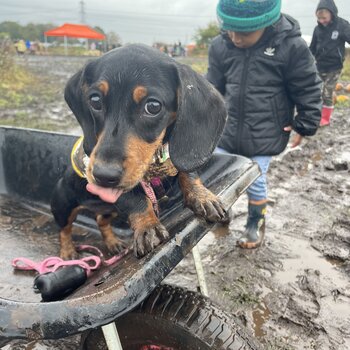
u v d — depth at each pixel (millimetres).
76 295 517
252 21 1018
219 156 864
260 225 1239
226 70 1195
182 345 590
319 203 1556
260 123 1144
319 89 1121
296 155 2127
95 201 771
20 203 1188
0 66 4766
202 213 626
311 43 2637
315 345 878
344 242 1280
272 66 1104
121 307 482
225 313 604
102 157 576
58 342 850
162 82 623
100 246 964
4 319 468
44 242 993
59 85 4891
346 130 2682
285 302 1004
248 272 1119
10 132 1158
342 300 1018
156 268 530
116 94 607
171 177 729
